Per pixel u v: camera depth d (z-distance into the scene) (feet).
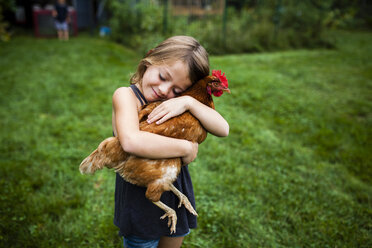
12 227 8.52
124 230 5.41
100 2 45.70
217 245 8.52
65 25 36.88
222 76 5.22
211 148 13.57
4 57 26.50
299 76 26.43
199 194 10.40
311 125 16.97
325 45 42.47
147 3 34.94
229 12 38.58
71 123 15.11
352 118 18.39
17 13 44.32
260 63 30.19
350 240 8.80
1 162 11.53
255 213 9.77
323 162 13.33
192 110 4.85
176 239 5.98
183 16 35.42
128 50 33.60
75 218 9.09
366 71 29.45
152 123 4.66
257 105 19.06
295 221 9.48
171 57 4.83
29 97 18.24
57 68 24.30
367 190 11.41
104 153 4.71
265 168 12.52
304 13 43.57
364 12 65.77
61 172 11.29
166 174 4.58
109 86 20.75
